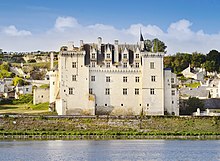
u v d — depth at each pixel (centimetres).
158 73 17850
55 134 15200
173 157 11362
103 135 15388
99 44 18225
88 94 17600
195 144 13688
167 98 18012
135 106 17900
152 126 16275
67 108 17475
